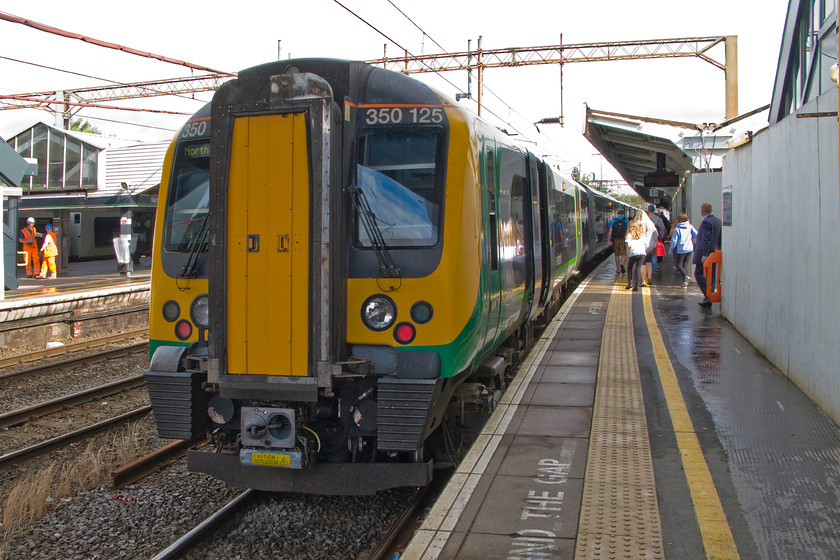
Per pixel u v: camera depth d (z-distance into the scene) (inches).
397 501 220.7
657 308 490.6
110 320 609.0
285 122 180.4
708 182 714.8
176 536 202.5
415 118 192.9
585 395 273.3
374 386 187.2
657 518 165.9
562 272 498.3
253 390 183.9
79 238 1285.7
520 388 286.0
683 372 304.3
